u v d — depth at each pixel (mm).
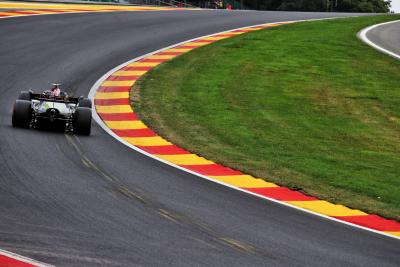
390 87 101562
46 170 50312
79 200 43719
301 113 84875
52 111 63000
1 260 32688
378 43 130625
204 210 44469
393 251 40156
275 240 39719
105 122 72625
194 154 62031
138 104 82000
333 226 44312
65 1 168375
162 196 46781
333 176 59594
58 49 107500
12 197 42750
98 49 110125
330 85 99375
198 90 90688
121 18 140000
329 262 36750
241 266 34875
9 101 77938
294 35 131000
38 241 35656
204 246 37406
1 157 52531
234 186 52094
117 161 55844
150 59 106438
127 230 38844
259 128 76000
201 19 146625
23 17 129750
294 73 103562
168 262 34469
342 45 125250
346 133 78438
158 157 59406
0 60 97688
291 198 50625
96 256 34344
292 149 68750
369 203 51969
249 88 93625
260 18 154250
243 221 42906
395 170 64938
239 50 114938
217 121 77250
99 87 89125
